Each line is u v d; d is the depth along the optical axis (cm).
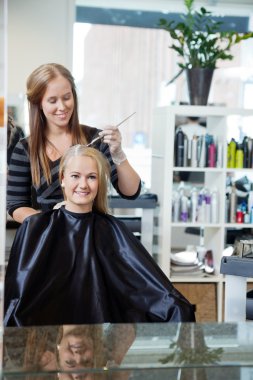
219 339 131
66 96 272
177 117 498
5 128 222
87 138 285
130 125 743
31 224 218
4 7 229
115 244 220
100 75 726
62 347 124
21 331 132
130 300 212
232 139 491
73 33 562
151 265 215
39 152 279
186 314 206
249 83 607
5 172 217
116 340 128
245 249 284
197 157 484
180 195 489
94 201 227
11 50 553
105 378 119
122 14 605
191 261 482
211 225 487
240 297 283
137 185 287
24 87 554
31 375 116
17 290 207
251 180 507
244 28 612
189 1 482
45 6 555
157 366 122
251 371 123
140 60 732
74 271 215
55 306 209
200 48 478
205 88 481
